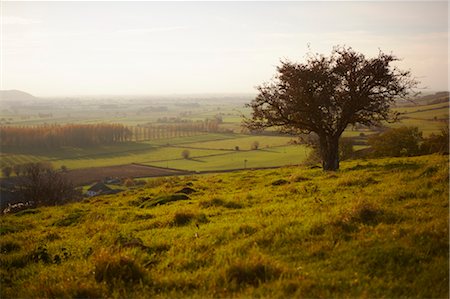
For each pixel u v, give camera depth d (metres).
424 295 7.94
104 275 9.81
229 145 164.62
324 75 29.52
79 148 160.88
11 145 152.88
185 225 15.94
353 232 11.58
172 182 39.28
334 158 30.25
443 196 14.45
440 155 31.25
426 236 10.41
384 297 7.93
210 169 109.69
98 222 19.00
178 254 11.64
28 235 17.69
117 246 12.62
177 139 196.88
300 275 9.09
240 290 8.63
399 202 14.50
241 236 12.72
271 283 8.77
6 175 94.88
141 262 11.05
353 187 19.36
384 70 29.06
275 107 31.45
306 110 29.81
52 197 35.94
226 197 21.64
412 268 9.01
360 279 8.77
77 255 13.09
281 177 30.19
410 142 56.03
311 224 12.52
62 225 20.41
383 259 9.55
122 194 32.72
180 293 8.84
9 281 11.31
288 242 11.57
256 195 21.23
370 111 30.09
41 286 9.95
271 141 170.50
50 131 159.88
